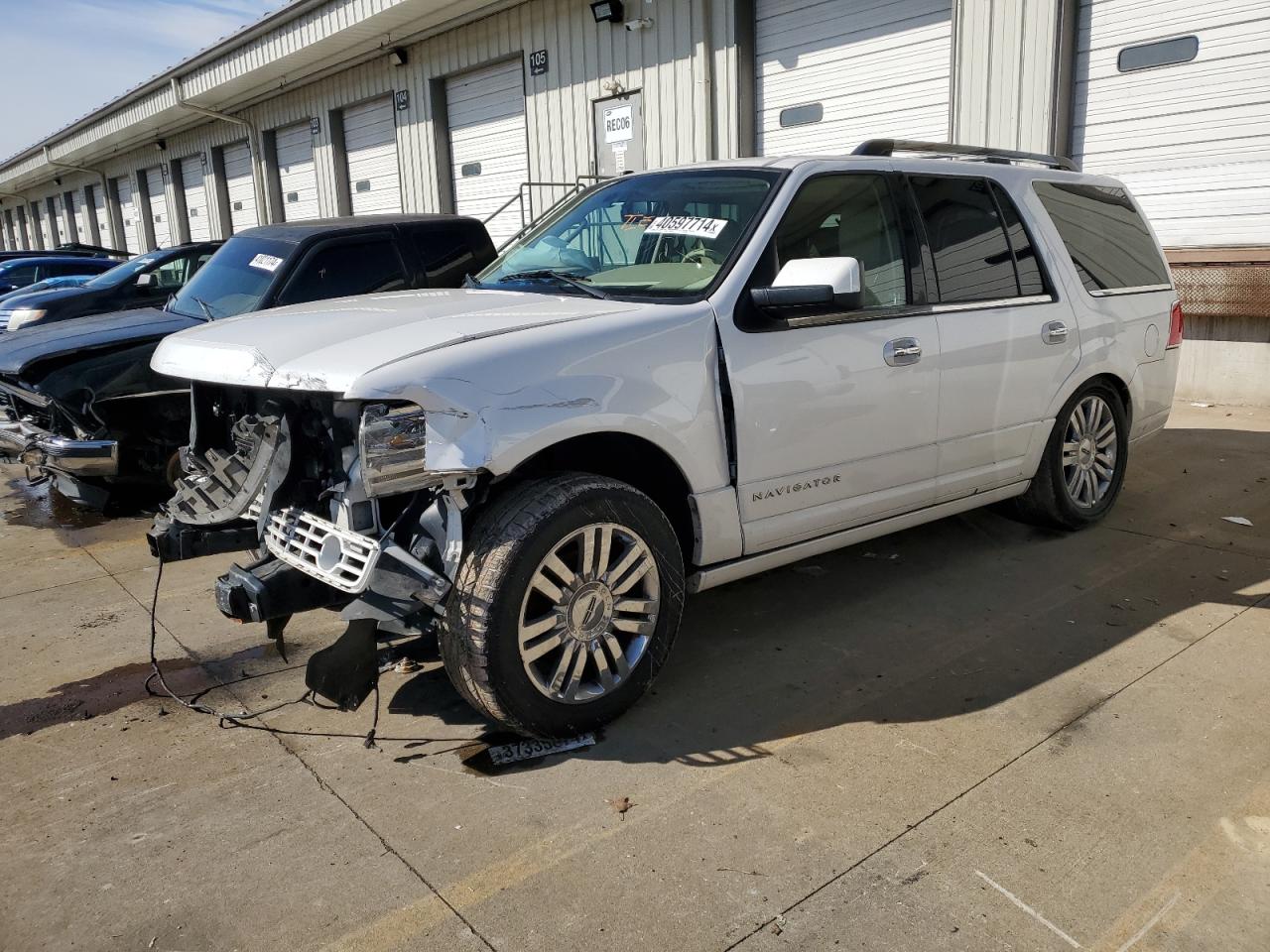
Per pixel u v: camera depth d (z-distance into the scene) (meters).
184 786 2.99
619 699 3.23
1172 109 8.38
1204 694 3.40
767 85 11.48
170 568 5.20
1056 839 2.63
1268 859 2.54
